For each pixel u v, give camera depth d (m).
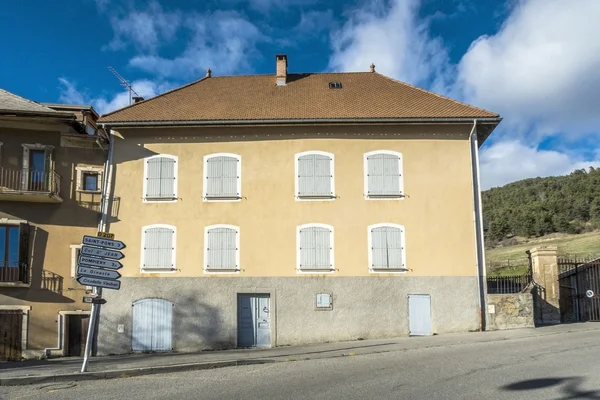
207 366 13.68
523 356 12.38
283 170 19.86
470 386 9.47
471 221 19.36
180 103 21.86
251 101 21.94
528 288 19.95
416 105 20.84
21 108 20.42
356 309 18.81
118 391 10.78
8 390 11.55
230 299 19.08
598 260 19.44
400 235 19.28
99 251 13.15
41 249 19.84
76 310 19.62
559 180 85.06
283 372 12.10
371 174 19.69
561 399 8.37
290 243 19.36
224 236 19.53
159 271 19.44
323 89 23.25
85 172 20.50
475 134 19.84
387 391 9.34
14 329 19.27
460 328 18.62
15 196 19.44
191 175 20.02
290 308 18.92
